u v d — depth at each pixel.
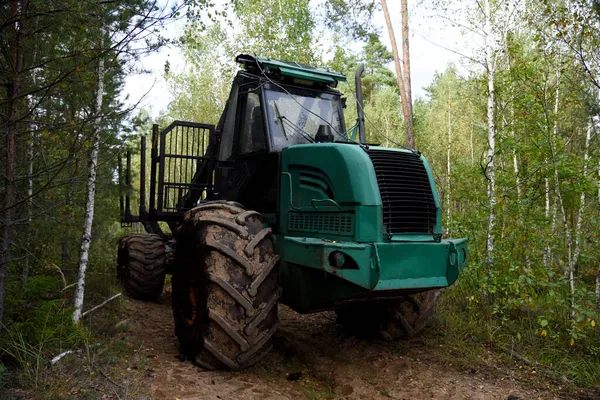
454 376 4.57
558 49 7.81
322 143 4.54
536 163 8.08
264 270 4.05
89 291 6.30
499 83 8.54
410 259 4.15
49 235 5.27
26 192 4.45
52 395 3.22
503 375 4.66
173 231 7.67
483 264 6.70
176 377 3.79
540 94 7.06
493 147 8.39
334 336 5.63
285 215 4.79
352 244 3.92
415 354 5.11
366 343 5.33
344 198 4.21
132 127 6.44
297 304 4.64
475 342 5.50
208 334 3.91
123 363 4.01
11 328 3.95
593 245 6.80
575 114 9.05
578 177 7.94
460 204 8.73
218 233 4.11
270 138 5.04
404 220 4.25
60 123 3.76
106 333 4.85
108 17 3.91
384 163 4.32
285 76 5.34
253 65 5.52
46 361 3.69
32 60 3.94
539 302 6.34
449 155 17.83
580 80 8.03
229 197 5.65
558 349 5.23
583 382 4.54
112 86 5.96
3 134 3.61
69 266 7.00
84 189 4.85
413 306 5.25
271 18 17.83
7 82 3.66
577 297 5.61
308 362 4.73
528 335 5.55
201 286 4.04
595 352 4.97
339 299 4.26
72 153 3.77
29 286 4.69
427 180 4.50
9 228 3.74
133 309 6.25
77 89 4.08
